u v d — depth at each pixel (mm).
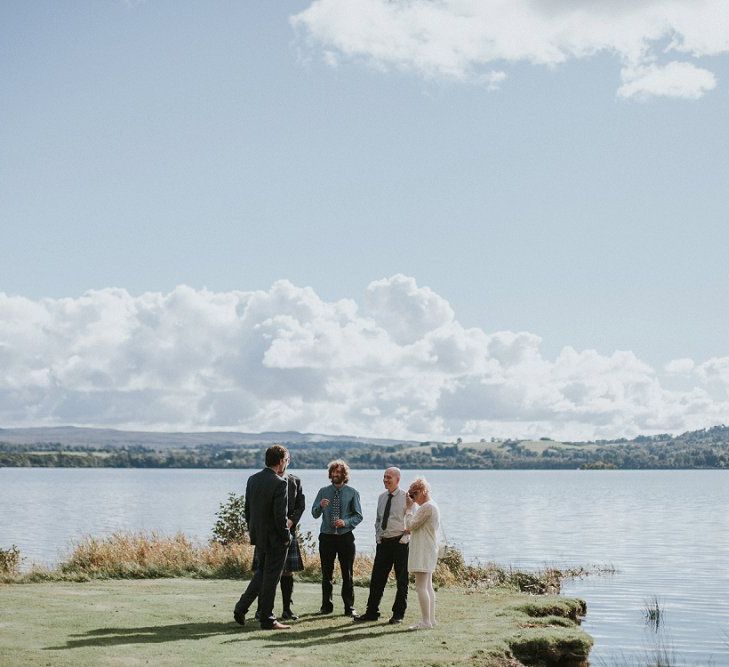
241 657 9953
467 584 20703
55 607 13336
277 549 11961
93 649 10109
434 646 11055
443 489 145875
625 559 34188
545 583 23250
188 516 64312
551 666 11867
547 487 158625
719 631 17172
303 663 9797
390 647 10898
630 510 78000
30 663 9305
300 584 17578
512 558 34844
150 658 9727
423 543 12609
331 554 13500
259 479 11992
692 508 81938
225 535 22438
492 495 117312
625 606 20719
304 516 62500
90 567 18812
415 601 15547
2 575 17688
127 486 146250
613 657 14242
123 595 15117
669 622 18250
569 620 14047
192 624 12188
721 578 27062
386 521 12953
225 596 15273
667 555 36000
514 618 13750
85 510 72875
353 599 13555
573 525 57188
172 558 19859
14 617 12273
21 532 48031
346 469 13547
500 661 10719
